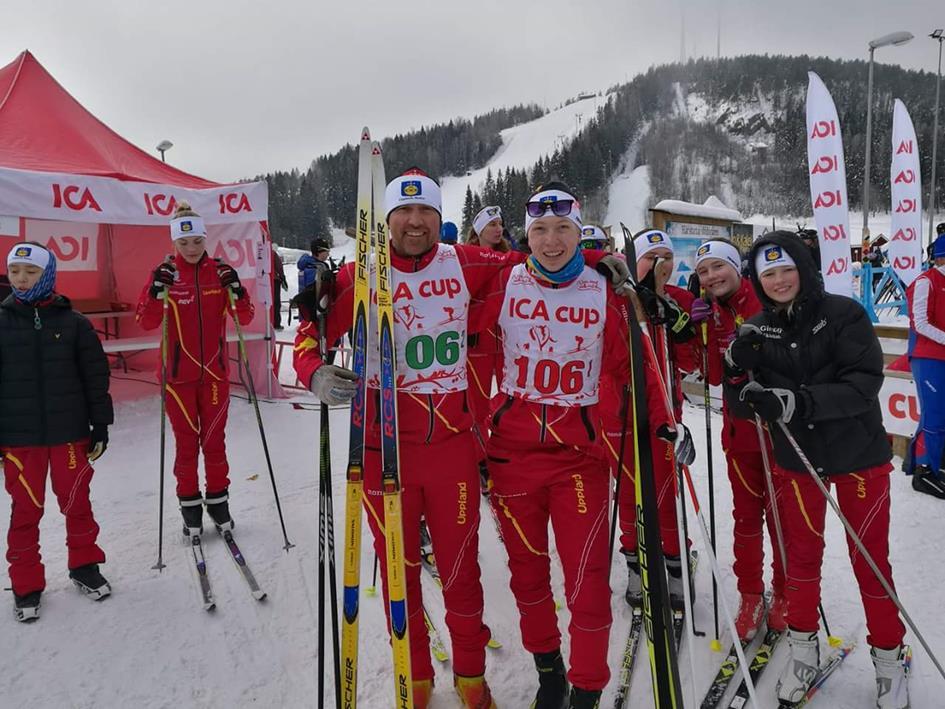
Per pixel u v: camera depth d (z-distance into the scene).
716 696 2.15
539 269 1.99
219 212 6.30
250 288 7.00
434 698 2.20
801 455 2.03
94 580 2.91
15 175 5.09
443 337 2.00
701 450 4.93
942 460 4.02
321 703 1.79
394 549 1.78
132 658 2.46
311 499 4.10
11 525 2.74
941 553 3.16
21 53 7.00
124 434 5.64
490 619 2.73
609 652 2.48
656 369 2.02
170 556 3.30
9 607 2.80
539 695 2.06
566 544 1.95
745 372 2.21
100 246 7.96
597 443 2.02
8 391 2.69
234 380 7.33
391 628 1.80
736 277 2.72
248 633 2.63
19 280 2.67
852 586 2.90
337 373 1.85
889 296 12.66
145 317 3.41
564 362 1.99
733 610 2.70
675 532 2.62
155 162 7.35
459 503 2.00
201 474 4.65
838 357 2.05
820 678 2.24
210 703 2.22
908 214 7.57
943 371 3.85
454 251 2.09
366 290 1.91
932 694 2.18
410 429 1.98
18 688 2.28
